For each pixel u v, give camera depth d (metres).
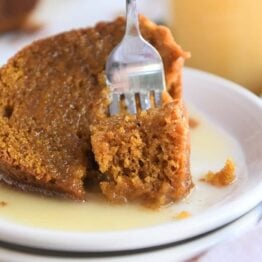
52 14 0.59
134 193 0.33
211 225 0.30
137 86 0.37
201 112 0.41
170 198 0.33
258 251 0.29
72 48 0.39
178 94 0.38
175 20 0.50
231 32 0.48
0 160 0.34
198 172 0.36
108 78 0.37
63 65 0.38
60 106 0.37
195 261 0.30
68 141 0.35
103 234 0.30
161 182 0.33
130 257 0.30
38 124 0.36
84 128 0.36
